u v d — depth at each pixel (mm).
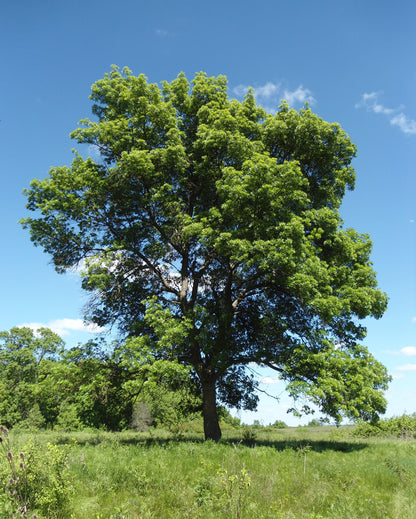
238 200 15641
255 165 15617
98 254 18094
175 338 14992
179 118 20375
